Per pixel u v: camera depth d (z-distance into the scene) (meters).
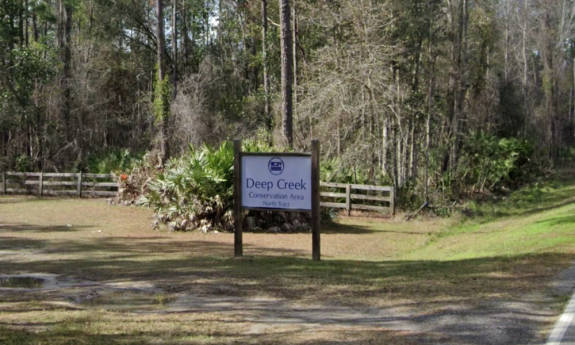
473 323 6.18
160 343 5.60
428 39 26.94
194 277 9.10
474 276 8.47
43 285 8.70
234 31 42.25
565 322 6.03
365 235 16.08
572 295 7.09
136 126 39.66
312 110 22.27
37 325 6.19
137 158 28.78
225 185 16.12
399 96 22.72
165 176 16.81
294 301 7.43
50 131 31.58
